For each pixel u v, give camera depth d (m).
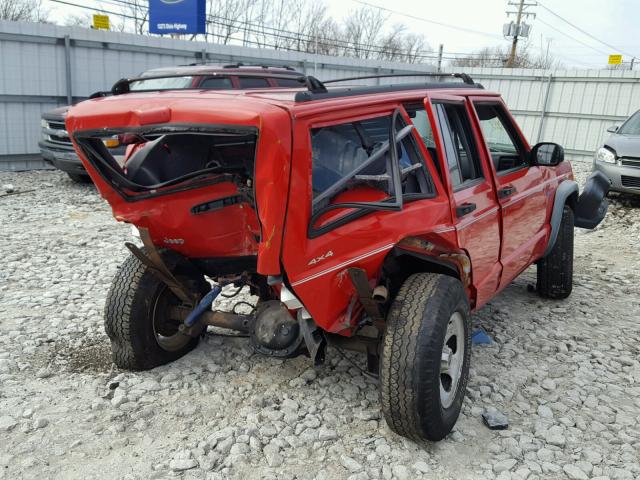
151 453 3.18
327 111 2.93
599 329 5.08
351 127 3.27
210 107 2.80
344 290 3.11
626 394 3.98
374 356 3.47
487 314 5.34
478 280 4.04
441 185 3.57
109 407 3.61
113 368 4.11
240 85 8.98
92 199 10.22
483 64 54.88
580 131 19.33
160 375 4.02
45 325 4.84
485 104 4.51
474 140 4.16
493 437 3.41
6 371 4.03
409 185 3.48
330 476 3.02
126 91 3.91
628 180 10.41
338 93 3.14
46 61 13.05
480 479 3.03
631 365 4.41
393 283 3.56
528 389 3.95
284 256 2.84
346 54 45.59
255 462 3.12
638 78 17.97
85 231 8.10
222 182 3.53
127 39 14.01
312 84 3.06
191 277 4.07
